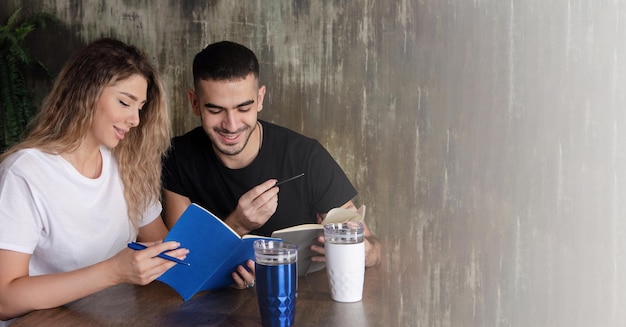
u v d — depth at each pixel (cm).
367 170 252
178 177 222
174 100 305
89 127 169
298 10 282
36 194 159
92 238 173
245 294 149
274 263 124
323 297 144
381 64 246
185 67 303
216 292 150
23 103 315
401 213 211
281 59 287
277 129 224
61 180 166
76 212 169
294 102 285
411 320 115
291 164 221
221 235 142
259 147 220
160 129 189
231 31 295
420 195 211
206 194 221
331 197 222
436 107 127
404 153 221
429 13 201
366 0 260
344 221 157
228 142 202
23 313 143
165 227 201
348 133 269
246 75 196
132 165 187
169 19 302
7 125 314
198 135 222
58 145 167
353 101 266
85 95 166
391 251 164
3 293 143
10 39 303
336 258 138
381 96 246
